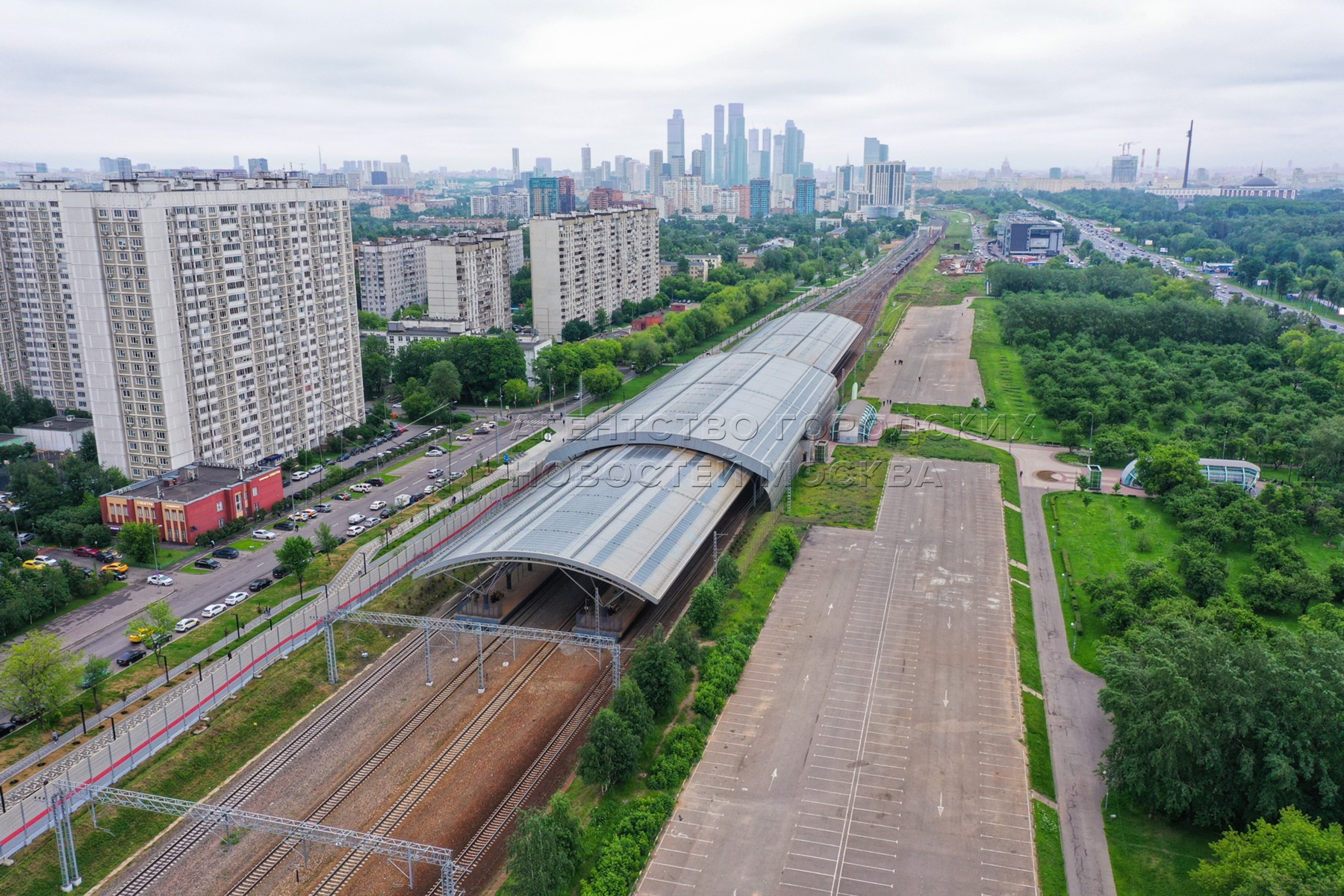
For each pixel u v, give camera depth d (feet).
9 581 573.74
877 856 377.71
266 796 423.23
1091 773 434.30
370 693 505.66
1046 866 374.02
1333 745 377.91
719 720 468.75
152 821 403.75
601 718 416.67
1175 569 631.97
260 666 508.53
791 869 370.53
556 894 350.84
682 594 618.44
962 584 620.08
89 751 439.22
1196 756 384.47
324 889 368.48
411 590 611.06
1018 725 465.47
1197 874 345.10
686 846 383.04
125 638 549.13
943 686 499.10
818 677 507.30
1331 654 393.29
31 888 361.10
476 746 458.91
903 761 437.17
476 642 557.33
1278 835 337.11
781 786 419.33
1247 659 402.11
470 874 376.07
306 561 615.57
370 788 428.15
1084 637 560.20
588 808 410.52
